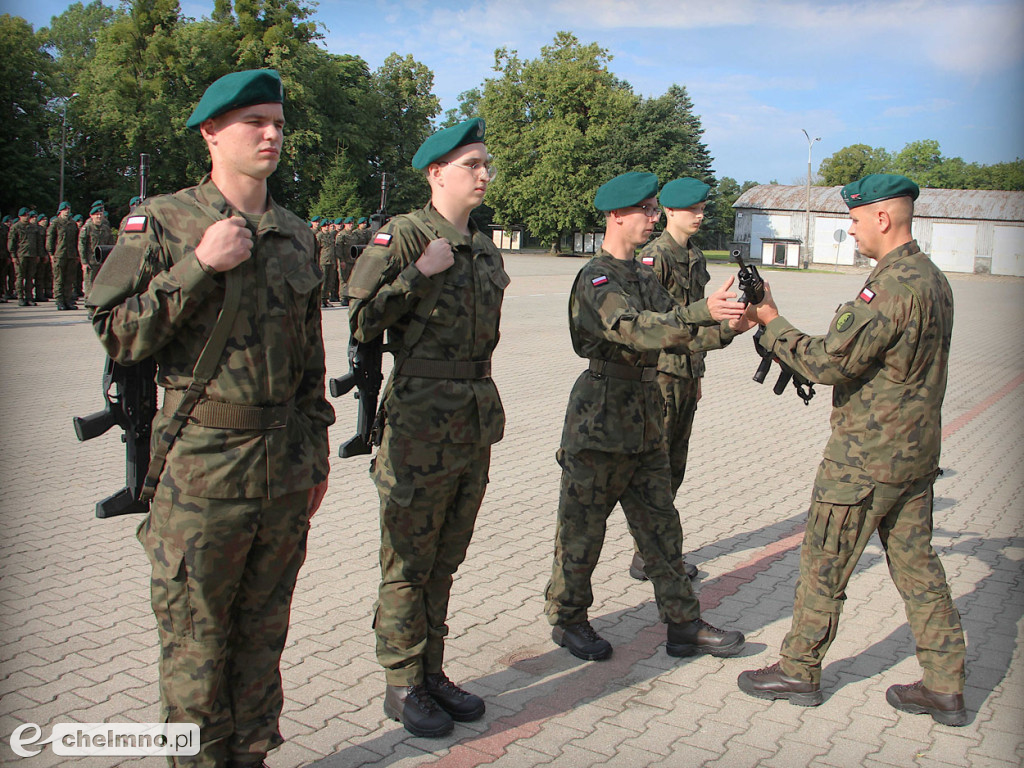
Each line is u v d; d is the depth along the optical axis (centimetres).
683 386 491
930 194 5684
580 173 5272
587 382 384
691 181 492
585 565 385
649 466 394
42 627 398
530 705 348
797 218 6041
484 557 509
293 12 4634
